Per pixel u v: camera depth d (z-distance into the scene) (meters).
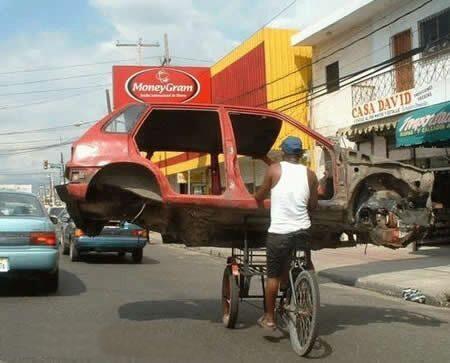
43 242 9.93
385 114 19.17
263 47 25.50
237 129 9.10
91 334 7.36
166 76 31.58
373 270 14.19
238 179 7.43
